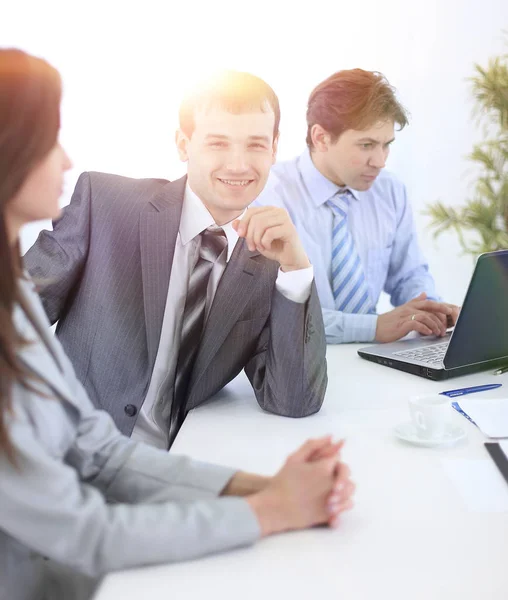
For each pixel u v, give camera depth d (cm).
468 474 117
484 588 84
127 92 412
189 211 166
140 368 163
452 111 411
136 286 165
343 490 99
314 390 148
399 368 184
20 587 95
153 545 88
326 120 244
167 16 407
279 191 257
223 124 161
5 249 85
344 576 87
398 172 423
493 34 402
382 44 413
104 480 106
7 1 403
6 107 81
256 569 89
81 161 415
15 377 85
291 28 411
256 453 129
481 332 174
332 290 260
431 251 422
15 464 83
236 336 159
